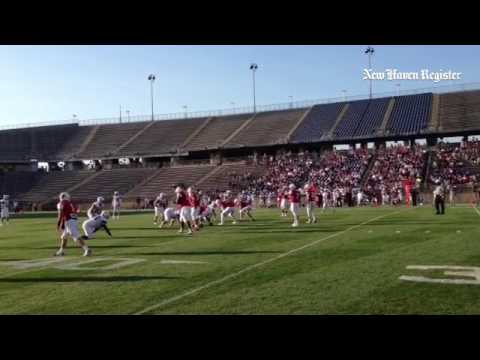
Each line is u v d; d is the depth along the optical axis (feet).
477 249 38.11
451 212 85.51
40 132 221.25
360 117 184.65
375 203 133.59
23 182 194.80
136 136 215.92
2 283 29.94
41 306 23.68
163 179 178.60
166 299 24.23
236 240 49.67
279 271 30.71
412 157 150.71
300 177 155.63
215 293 25.13
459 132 161.27
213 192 150.41
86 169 206.08
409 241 44.09
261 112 211.20
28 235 66.85
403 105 184.34
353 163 155.74
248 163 174.70
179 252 41.63
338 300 23.02
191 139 203.41
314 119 192.44
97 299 24.77
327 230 57.82
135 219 97.19
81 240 41.98
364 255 36.42
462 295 23.45
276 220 79.71
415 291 24.43
